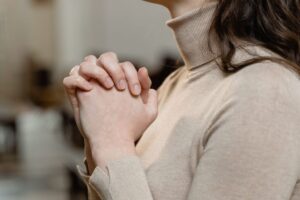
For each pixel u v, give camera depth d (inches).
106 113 31.0
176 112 31.4
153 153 30.8
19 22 339.3
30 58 339.0
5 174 173.5
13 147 203.6
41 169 179.3
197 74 31.5
